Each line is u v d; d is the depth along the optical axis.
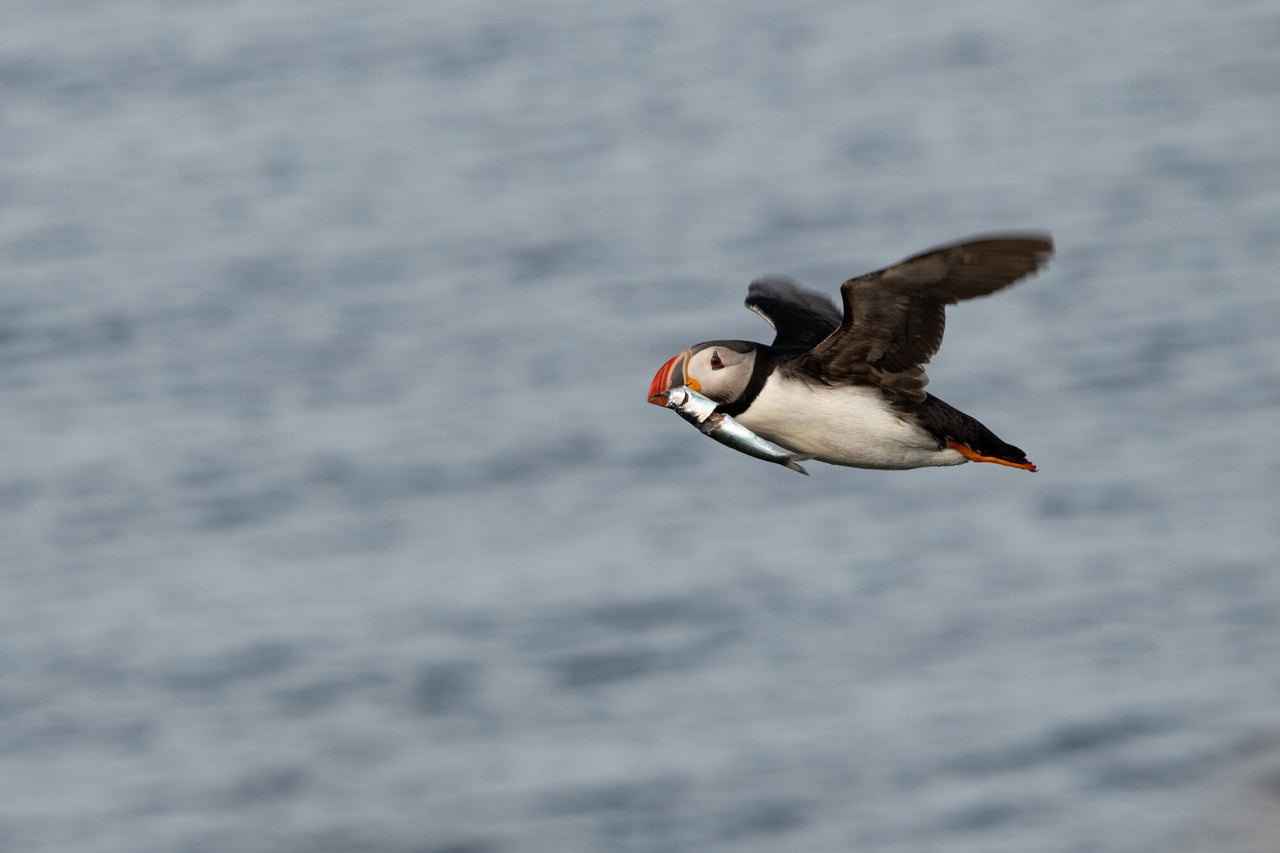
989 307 26.98
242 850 13.72
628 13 48.91
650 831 13.95
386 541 20.00
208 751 15.57
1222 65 40.09
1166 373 23.66
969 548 18.66
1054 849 13.26
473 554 19.42
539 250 31.53
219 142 39.81
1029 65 41.75
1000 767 14.43
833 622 17.30
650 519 20.02
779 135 38.00
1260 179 32.19
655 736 15.28
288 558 19.77
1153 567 17.95
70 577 19.59
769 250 30.80
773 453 7.79
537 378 25.19
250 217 34.75
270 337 27.83
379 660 16.98
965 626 16.92
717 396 7.90
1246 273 27.27
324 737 15.70
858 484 20.52
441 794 14.45
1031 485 20.36
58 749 15.98
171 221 34.66
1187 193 31.94
